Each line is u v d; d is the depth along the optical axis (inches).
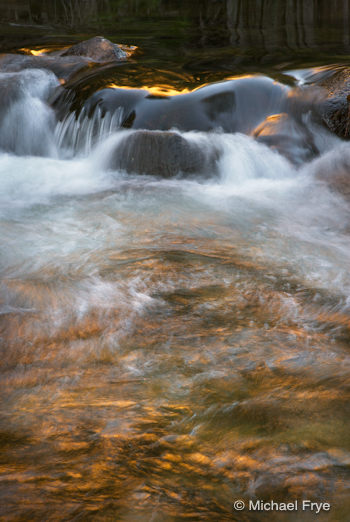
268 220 188.7
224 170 243.1
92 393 87.6
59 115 298.2
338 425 79.6
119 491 65.1
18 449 72.9
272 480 68.4
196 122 271.4
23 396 86.6
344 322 114.3
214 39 514.9
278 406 84.1
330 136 266.4
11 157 281.1
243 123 276.7
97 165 256.1
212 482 67.6
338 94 273.6
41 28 589.3
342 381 91.5
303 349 102.8
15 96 304.2
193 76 325.7
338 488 67.4
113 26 622.5
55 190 224.8
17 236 167.2
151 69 337.1
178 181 237.8
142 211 196.7
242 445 74.8
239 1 860.0
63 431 77.2
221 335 108.0
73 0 887.1
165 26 623.5
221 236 170.9
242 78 299.3
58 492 64.6
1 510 61.4
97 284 131.3
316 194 220.5
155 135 243.9
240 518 62.1
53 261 146.5
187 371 94.6
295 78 311.0
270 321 114.3
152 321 113.5
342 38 505.4
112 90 289.9
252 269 143.0
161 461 71.1
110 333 108.2
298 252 157.1
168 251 155.7
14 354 100.2
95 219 186.7
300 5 800.9
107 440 75.1
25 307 118.8
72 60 365.1
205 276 137.6
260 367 96.1
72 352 101.1
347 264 148.1
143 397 86.4
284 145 258.5
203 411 82.5
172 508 62.8
